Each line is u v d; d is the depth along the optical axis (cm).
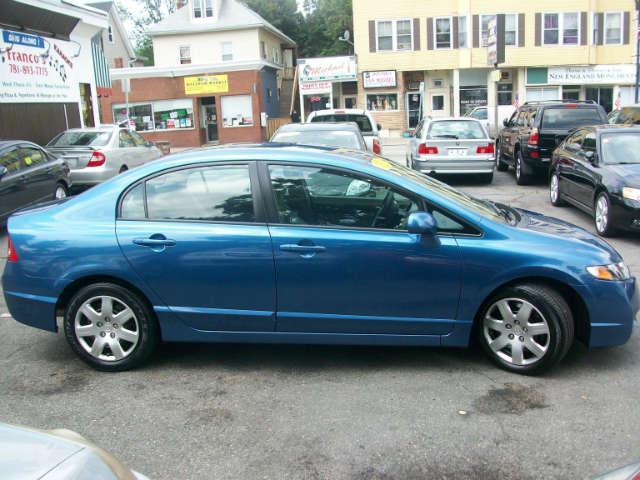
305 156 447
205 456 345
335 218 439
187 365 471
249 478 324
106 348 460
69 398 419
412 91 3606
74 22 1875
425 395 413
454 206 437
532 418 380
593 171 941
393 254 429
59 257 446
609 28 3434
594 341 438
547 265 426
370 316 438
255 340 449
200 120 3628
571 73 3462
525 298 431
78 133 1405
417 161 1468
